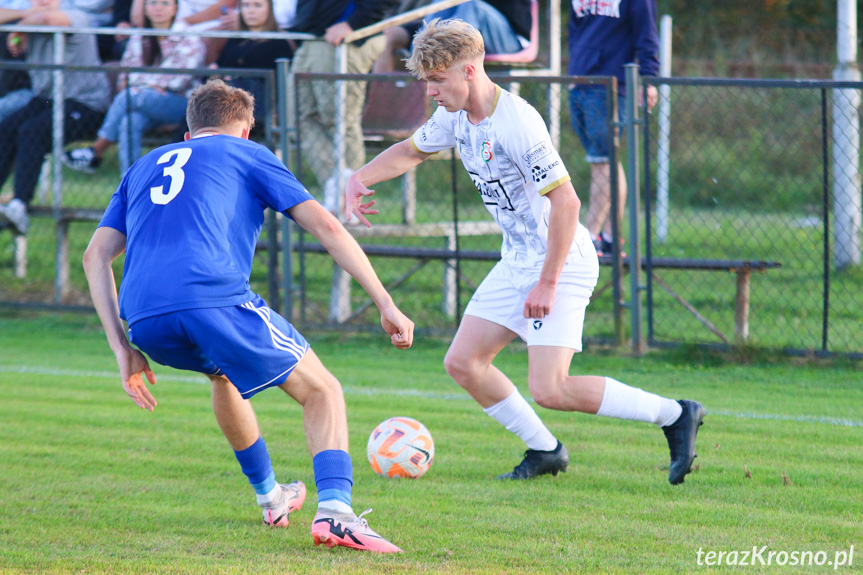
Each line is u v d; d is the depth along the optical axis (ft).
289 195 36.58
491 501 44.68
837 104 112.98
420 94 110.42
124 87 107.04
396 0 103.76
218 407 38.75
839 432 57.21
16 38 109.60
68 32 105.70
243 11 104.53
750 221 152.76
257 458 39.86
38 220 153.28
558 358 45.11
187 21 105.50
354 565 35.53
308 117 105.29
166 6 105.40
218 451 54.19
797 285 109.50
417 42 42.37
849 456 52.13
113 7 106.22
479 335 47.44
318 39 103.30
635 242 82.89
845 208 113.39
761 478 48.19
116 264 119.75
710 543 38.37
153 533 39.63
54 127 104.12
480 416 63.21
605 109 88.79
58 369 78.23
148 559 36.27
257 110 105.40
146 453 53.67
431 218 150.20
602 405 45.21
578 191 151.12
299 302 100.27
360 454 53.78
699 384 71.41
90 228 151.84
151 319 35.04
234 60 106.52
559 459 49.01
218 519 41.75
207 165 36.45
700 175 172.04
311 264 127.24
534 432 48.57
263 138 108.17
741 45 196.95
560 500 44.80
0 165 110.32
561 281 45.32
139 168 37.78
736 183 168.35
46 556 36.58
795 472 49.19
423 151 48.42
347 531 36.27
